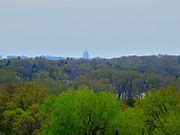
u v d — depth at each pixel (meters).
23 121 120.75
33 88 140.25
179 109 96.56
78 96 86.56
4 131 130.50
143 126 93.19
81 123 83.81
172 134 83.50
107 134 87.31
